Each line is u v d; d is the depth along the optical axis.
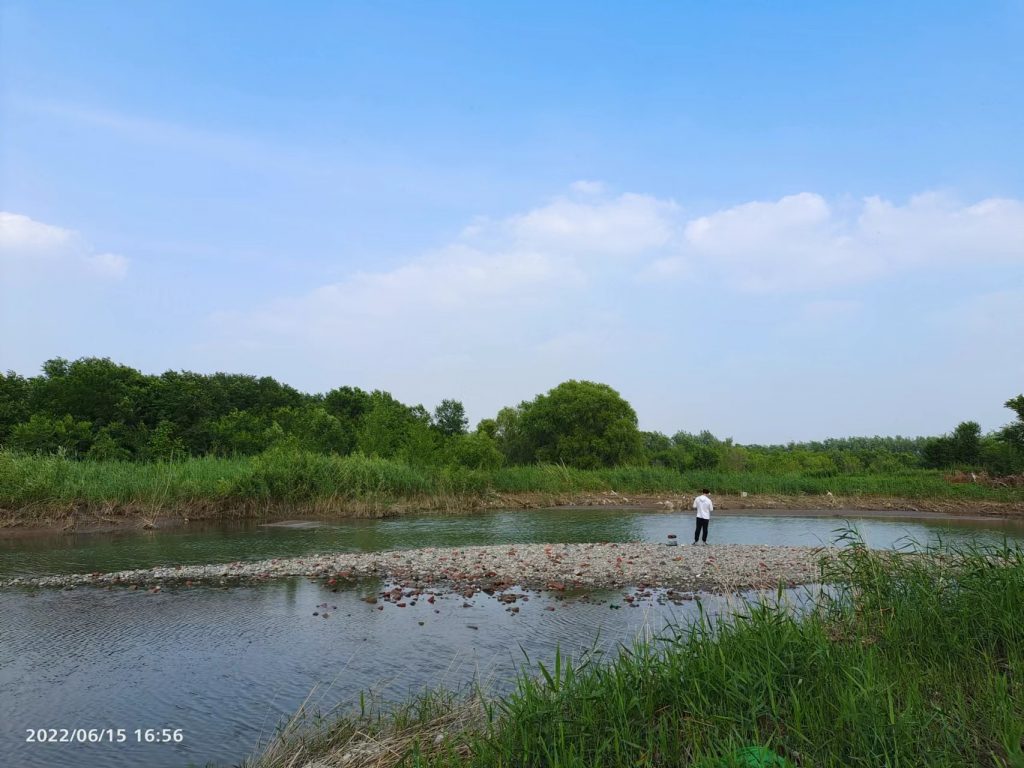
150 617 14.36
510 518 37.91
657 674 7.75
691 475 55.56
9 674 11.01
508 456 76.12
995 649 8.51
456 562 20.39
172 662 11.52
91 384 52.88
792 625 8.43
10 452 33.50
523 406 81.00
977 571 9.79
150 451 45.66
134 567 20.47
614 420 70.50
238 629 13.44
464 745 7.13
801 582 17.55
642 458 71.38
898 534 32.19
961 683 7.44
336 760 7.25
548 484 49.78
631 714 7.01
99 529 29.20
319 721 8.70
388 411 54.59
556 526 34.03
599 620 13.91
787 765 5.66
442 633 13.05
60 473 31.48
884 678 7.02
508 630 13.22
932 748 5.88
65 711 9.52
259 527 31.17
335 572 19.02
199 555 22.86
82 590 17.02
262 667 11.23
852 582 10.88
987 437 66.50
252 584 17.66
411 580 18.09
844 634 8.88
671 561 20.72
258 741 8.49
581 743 6.25
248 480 34.72
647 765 6.04
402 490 41.59
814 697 6.95
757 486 53.25
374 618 14.21
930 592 9.77
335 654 11.84
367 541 26.91
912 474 61.66
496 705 7.93
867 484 53.06
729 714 6.76
